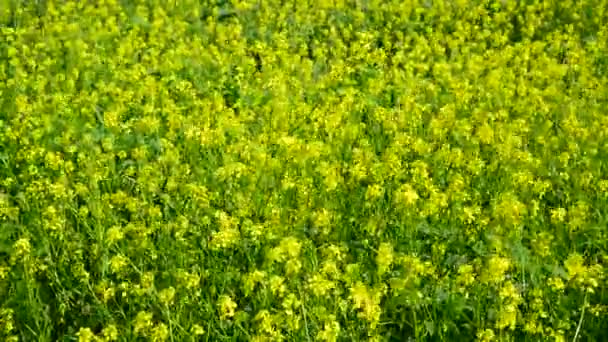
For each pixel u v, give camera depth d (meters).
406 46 10.04
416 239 5.45
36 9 11.62
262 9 11.57
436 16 11.74
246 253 5.19
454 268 5.12
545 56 9.20
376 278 4.94
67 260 5.17
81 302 4.99
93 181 5.98
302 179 5.87
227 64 9.31
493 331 4.56
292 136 6.69
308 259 5.03
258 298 4.76
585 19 11.23
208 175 6.27
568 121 7.10
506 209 5.25
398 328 4.81
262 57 9.84
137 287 4.64
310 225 5.70
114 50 10.09
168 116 7.43
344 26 11.34
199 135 6.68
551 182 6.46
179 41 9.93
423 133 7.29
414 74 9.80
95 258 5.19
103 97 8.16
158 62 9.52
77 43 9.38
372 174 6.12
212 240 4.99
